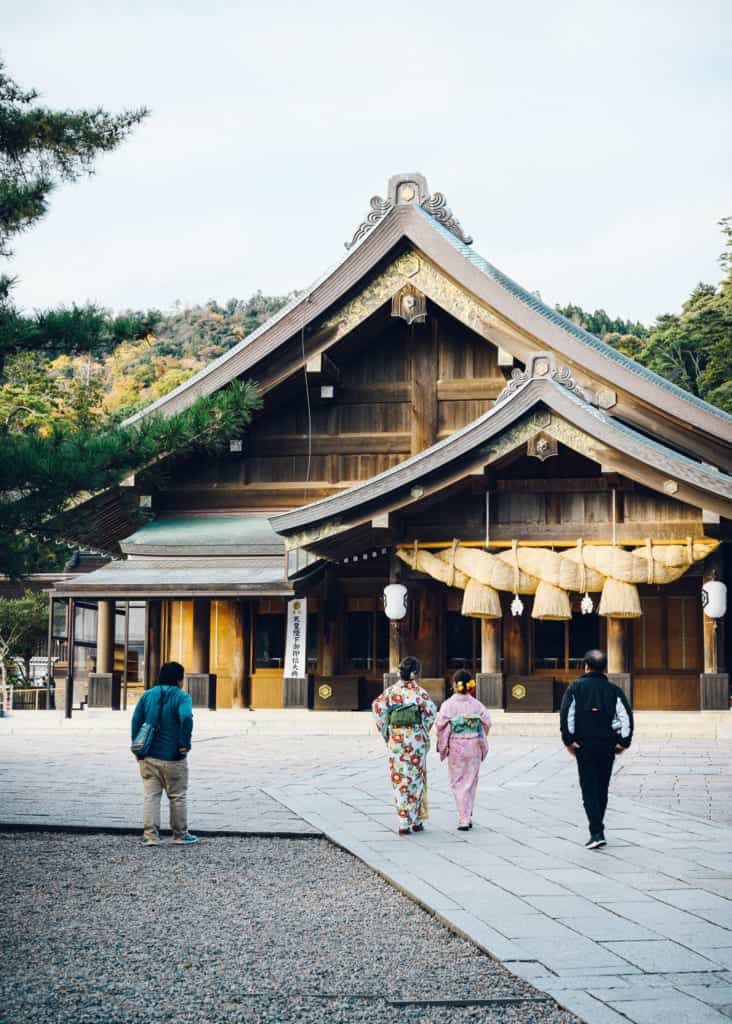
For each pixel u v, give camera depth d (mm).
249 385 12359
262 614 29047
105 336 11641
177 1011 6363
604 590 23688
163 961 7352
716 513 22922
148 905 8906
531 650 27234
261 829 12062
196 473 29641
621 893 8891
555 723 23297
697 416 26219
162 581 26500
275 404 29422
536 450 23641
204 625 27422
